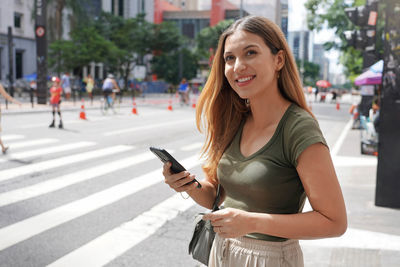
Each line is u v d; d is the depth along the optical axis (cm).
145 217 479
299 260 150
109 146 954
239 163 150
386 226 448
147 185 617
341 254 375
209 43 6862
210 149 178
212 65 173
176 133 1230
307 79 11106
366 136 975
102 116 1748
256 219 128
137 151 898
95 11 6241
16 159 769
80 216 474
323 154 130
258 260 147
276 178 139
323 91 6334
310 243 402
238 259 151
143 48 5666
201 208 517
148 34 5494
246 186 145
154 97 4512
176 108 2480
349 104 4088
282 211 143
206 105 177
